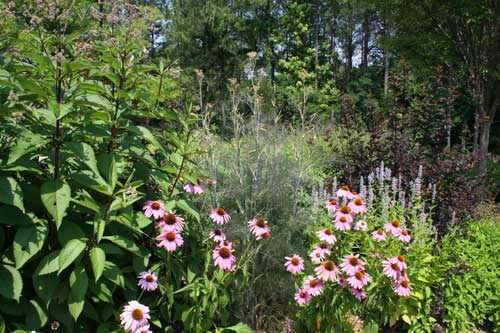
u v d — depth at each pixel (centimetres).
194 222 302
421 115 577
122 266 238
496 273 375
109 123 222
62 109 187
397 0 782
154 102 256
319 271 275
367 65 3102
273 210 389
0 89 205
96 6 234
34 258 211
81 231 209
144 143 271
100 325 220
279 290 334
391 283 298
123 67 225
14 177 216
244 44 2609
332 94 2273
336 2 2458
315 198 368
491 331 362
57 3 201
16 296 187
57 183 197
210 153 383
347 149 599
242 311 315
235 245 336
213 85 2059
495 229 446
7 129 212
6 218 198
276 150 467
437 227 461
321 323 296
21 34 211
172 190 258
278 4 2634
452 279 358
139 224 229
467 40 753
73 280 199
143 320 205
